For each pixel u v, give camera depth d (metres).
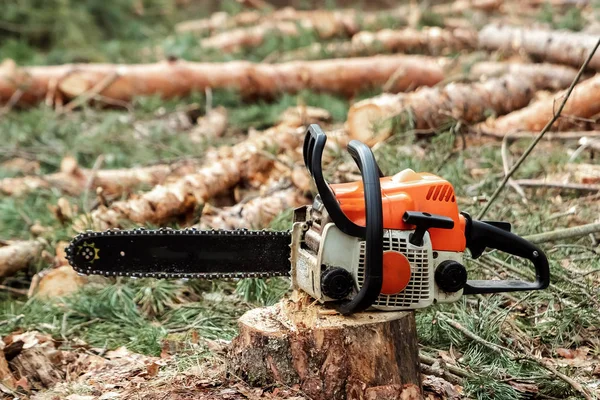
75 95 10.07
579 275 5.19
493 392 4.18
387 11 14.41
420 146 7.83
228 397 3.88
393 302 3.87
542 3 14.46
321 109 9.19
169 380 4.18
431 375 4.31
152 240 4.14
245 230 4.16
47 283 5.64
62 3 12.92
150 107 9.78
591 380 4.37
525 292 5.08
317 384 3.84
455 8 14.68
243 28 13.61
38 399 4.15
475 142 8.00
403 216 3.73
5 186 7.28
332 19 12.51
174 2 16.22
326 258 3.76
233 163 7.09
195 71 10.16
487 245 4.01
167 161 7.95
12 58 11.83
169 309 5.37
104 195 6.99
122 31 13.98
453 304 4.93
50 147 8.63
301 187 6.65
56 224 6.46
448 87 8.21
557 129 8.20
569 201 6.61
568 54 9.99
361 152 3.69
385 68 10.30
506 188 6.59
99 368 4.49
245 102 10.35
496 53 10.89
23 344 4.47
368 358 3.81
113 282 5.68
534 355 4.58
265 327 3.98
